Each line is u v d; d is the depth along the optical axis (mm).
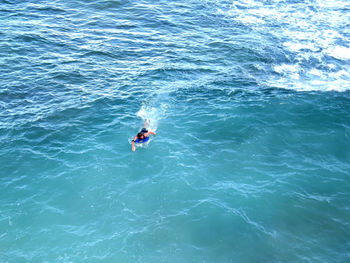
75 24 39531
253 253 18047
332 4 49406
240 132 26141
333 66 35094
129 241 18453
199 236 18844
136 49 36188
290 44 38781
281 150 24703
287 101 29391
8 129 25281
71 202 20547
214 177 22469
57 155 23609
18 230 18750
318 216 20062
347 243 18625
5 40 34719
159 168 23000
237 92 30547
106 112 27734
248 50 37250
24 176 21953
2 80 29812
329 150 24797
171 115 27656
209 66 34219
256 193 21344
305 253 18078
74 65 32938
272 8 47500
